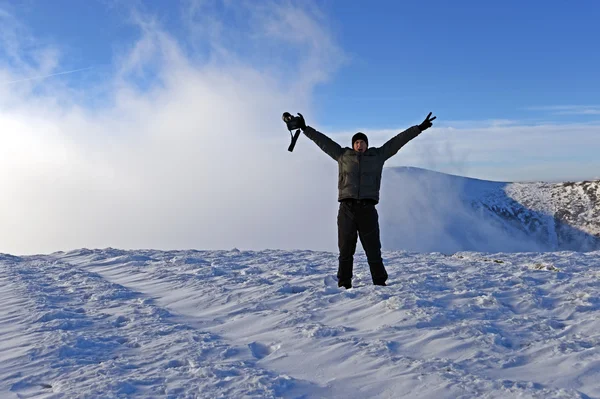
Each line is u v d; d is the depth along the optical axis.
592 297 4.89
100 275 7.95
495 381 2.77
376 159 5.89
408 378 2.89
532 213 123.75
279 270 7.63
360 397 2.71
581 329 3.87
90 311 5.13
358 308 4.76
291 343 3.78
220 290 5.96
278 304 5.20
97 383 2.89
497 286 5.70
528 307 4.71
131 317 4.79
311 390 2.83
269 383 2.87
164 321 4.65
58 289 6.30
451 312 4.40
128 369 3.25
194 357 3.46
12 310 5.05
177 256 9.92
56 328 4.32
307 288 5.98
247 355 3.55
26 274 7.45
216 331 4.35
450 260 8.75
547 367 3.05
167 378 3.02
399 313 4.38
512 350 3.44
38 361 3.40
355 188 5.85
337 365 3.25
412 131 5.84
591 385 2.74
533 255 9.34
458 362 3.18
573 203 122.50
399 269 7.28
